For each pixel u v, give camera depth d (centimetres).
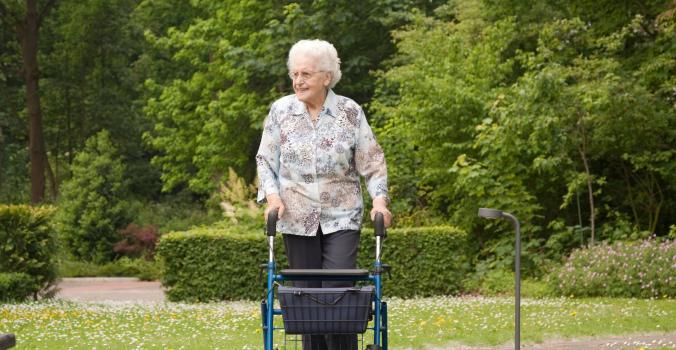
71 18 5403
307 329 662
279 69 3850
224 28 4206
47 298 2333
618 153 2419
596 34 2641
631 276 1956
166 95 4591
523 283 2227
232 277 2206
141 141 5588
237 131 4134
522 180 2467
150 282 3631
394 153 2697
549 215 2548
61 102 5528
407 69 2881
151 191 5609
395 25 3866
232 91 4078
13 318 1622
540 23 2772
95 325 1481
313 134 757
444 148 2530
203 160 4328
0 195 5203
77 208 4378
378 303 689
